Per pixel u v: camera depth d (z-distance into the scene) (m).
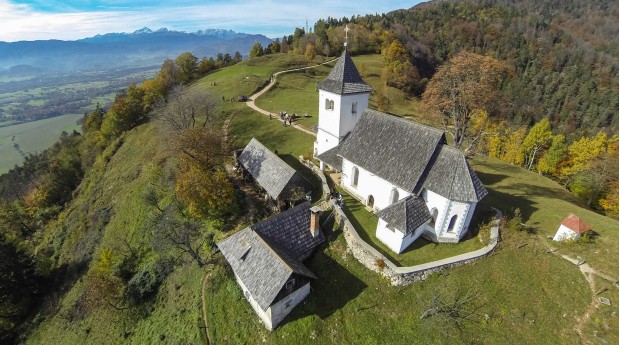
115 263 52.34
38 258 65.19
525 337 29.31
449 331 30.17
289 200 45.38
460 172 35.06
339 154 44.50
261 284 32.50
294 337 32.16
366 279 34.91
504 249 36.06
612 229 38.53
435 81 52.91
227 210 46.78
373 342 30.73
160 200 60.50
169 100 83.94
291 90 104.19
